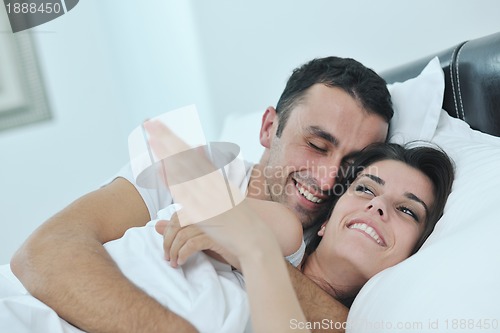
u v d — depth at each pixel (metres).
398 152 1.01
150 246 0.82
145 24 2.15
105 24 2.11
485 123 1.11
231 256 0.75
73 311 0.73
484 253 0.63
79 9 2.07
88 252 0.81
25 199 2.02
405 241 0.90
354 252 0.89
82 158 2.14
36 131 2.02
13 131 1.97
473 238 0.67
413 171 0.96
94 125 2.17
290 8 1.77
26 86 1.98
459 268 0.63
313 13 1.71
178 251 0.75
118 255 0.82
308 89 1.14
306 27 1.75
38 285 0.77
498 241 0.63
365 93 1.08
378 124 1.11
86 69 2.11
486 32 1.34
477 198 0.83
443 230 0.85
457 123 1.17
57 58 2.05
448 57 1.21
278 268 0.64
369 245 0.89
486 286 0.58
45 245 0.84
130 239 0.87
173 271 0.76
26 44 1.96
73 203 1.01
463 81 1.16
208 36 2.02
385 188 0.95
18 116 1.98
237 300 0.72
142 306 0.71
